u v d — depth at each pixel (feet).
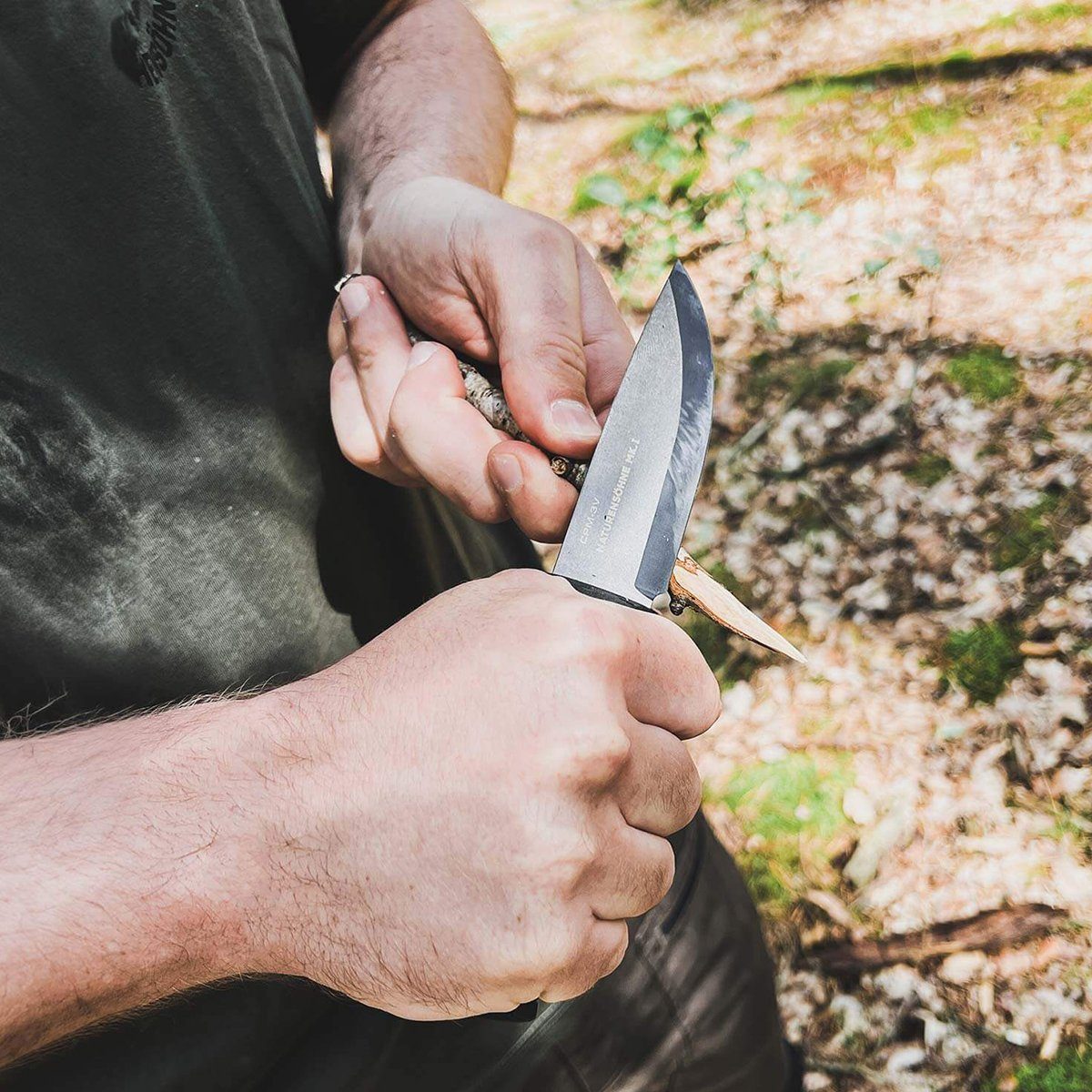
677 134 15.39
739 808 8.34
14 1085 2.69
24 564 2.77
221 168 3.08
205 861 2.13
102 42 2.67
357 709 2.26
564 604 2.35
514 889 2.14
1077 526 9.30
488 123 4.19
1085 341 10.65
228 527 3.13
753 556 10.37
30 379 2.71
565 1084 3.52
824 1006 7.15
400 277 3.51
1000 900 7.34
